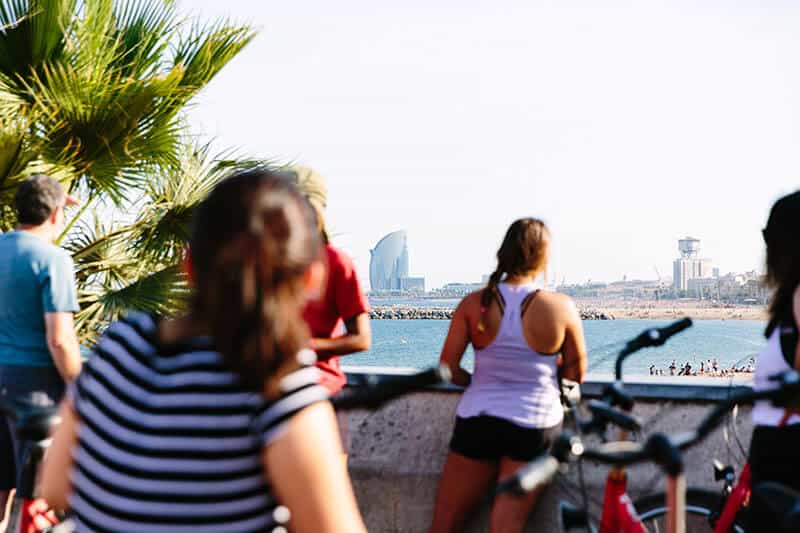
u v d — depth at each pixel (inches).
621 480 92.6
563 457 69.7
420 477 143.4
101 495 51.3
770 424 92.8
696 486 127.3
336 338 115.4
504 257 122.5
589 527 99.7
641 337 102.4
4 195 250.5
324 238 115.3
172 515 49.3
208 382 49.8
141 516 49.7
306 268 52.0
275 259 50.6
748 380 125.2
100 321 268.8
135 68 305.1
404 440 145.3
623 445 71.9
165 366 51.4
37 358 136.1
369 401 67.1
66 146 278.4
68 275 136.9
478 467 123.9
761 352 96.1
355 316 116.4
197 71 302.5
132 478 50.0
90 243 296.5
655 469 130.6
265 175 54.0
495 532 122.0
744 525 105.3
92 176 287.1
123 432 51.0
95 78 273.9
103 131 277.4
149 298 272.5
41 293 135.1
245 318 49.9
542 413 119.5
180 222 298.7
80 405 53.9
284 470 49.0
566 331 119.6
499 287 122.3
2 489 136.0
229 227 51.0
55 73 267.6
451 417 143.7
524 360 120.2
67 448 55.8
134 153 288.7
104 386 52.8
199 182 299.1
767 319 96.0
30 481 82.1
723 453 132.3
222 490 49.2
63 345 134.7
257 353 49.3
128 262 296.5
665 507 121.6
